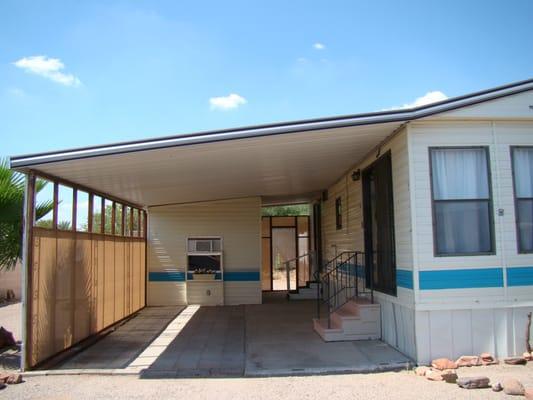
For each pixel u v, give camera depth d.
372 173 9.16
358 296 9.55
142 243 13.84
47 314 7.41
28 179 7.04
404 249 7.12
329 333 8.34
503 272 6.84
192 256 14.35
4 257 8.24
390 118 6.71
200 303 14.08
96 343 8.84
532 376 6.02
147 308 13.66
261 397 5.56
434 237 6.80
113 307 10.75
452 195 6.94
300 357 7.31
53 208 7.81
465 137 6.99
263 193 13.86
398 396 5.45
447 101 6.79
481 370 6.31
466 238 6.90
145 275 14.14
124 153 6.59
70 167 7.04
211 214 14.42
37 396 5.75
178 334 9.65
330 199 13.14
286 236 17.23
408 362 6.72
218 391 5.83
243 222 14.41
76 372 6.76
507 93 6.93
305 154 8.32
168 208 14.43
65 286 8.08
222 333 9.68
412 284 6.79
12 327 11.31
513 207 6.96
